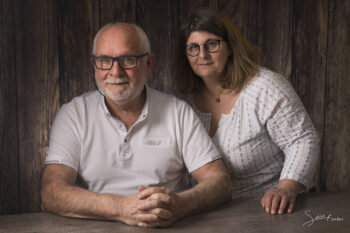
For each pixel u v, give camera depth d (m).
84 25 1.93
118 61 1.50
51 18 1.88
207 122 1.81
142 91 1.67
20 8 1.83
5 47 1.83
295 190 1.52
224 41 1.69
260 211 1.40
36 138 1.92
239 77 1.70
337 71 2.34
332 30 2.30
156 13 2.03
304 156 1.59
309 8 2.24
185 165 1.70
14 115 1.88
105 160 1.58
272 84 1.66
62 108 1.65
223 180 1.53
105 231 1.21
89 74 1.96
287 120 1.64
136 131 1.61
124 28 1.54
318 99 2.33
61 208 1.35
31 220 1.31
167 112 1.67
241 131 1.70
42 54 1.89
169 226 1.26
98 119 1.60
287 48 2.23
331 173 2.43
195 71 1.74
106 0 1.95
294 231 1.21
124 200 1.30
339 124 2.39
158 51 2.05
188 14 2.07
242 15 2.14
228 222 1.29
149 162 1.59
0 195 1.90
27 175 1.93
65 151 1.54
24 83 1.88
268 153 1.74
